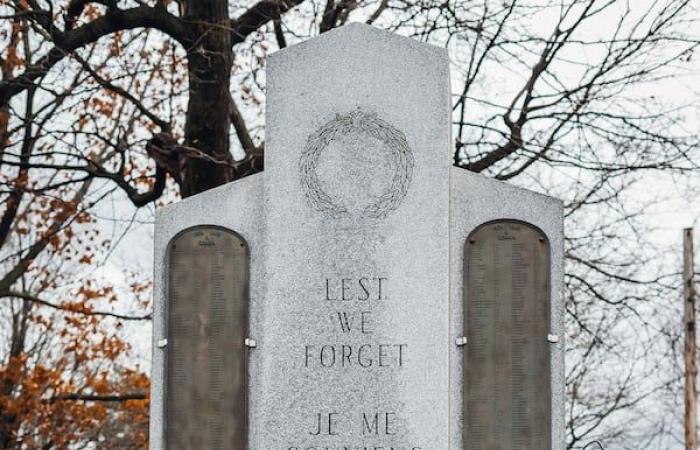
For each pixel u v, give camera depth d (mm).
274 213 10758
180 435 10750
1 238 19625
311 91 10805
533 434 10547
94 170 16719
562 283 10672
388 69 10773
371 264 10625
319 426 10539
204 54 15836
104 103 18297
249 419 10734
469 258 10719
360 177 10711
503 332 10641
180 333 10836
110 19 15961
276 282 10703
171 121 17453
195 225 10922
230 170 16656
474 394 10586
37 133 17188
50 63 15773
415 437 10453
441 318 10531
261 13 16953
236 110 18469
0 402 19188
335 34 10828
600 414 19812
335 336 10594
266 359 10641
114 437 22828
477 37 16859
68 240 19188
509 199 10758
